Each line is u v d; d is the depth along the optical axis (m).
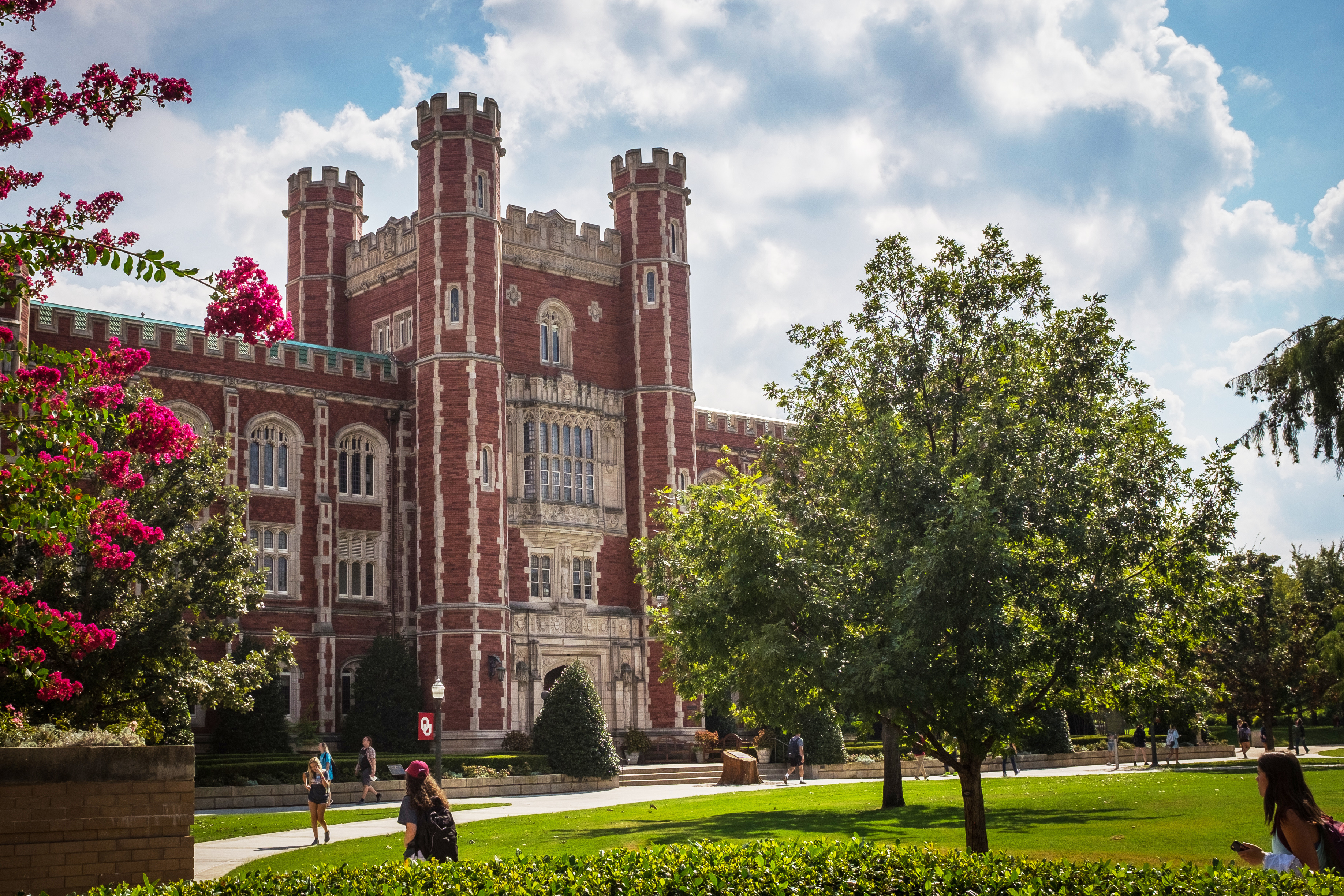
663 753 50.41
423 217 49.34
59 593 27.47
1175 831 22.27
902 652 15.84
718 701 27.62
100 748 12.80
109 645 14.84
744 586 17.16
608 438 53.84
